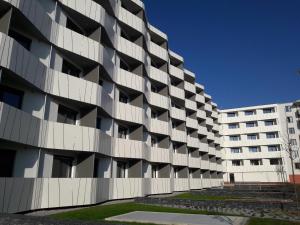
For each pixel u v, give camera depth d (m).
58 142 15.37
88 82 17.86
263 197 23.80
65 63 18.17
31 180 13.42
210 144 49.03
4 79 13.37
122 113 23.05
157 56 31.98
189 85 41.38
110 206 16.36
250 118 58.84
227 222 10.09
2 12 12.66
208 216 11.53
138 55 25.83
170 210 14.40
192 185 36.72
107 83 22.34
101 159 20.41
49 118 15.78
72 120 18.19
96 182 17.27
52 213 13.27
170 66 36.88
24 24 14.36
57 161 16.48
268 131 56.59
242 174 56.47
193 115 41.38
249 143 57.38
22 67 13.15
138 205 16.95
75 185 15.70
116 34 23.98
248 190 31.41
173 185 31.08
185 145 35.59
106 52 20.78
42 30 15.31
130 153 22.88
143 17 28.70
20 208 12.45
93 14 19.36
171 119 34.34
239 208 15.27
